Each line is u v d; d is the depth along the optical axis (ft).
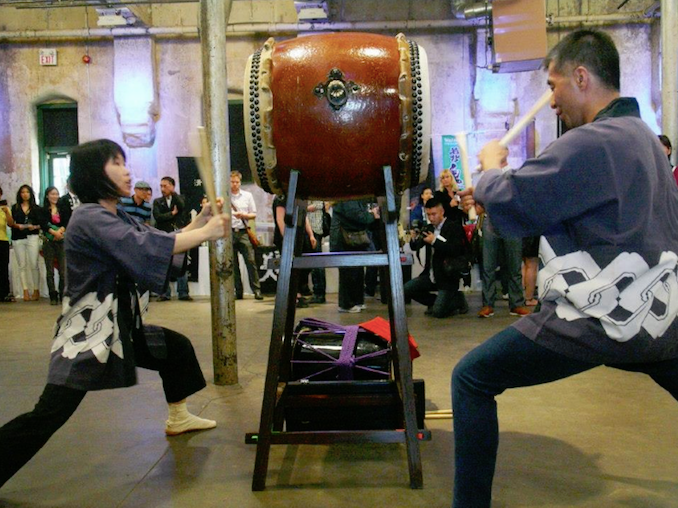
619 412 9.80
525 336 5.39
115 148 7.20
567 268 5.22
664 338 5.04
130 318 7.26
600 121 5.28
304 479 7.47
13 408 10.71
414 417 7.17
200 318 20.76
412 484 7.12
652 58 28.02
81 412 10.21
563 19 27.96
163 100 29.66
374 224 21.31
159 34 29.01
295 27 28.73
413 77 7.18
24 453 6.50
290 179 7.36
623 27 28.12
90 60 29.81
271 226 28.99
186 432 9.18
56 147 30.91
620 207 5.01
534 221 5.17
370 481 7.38
